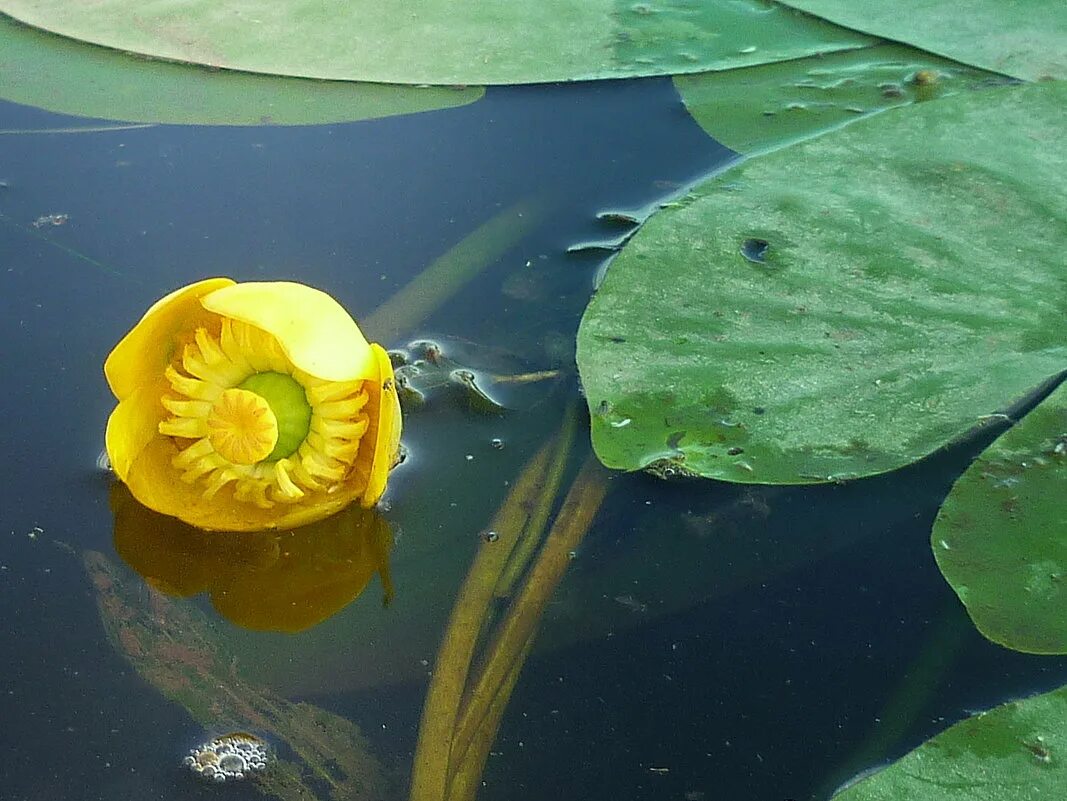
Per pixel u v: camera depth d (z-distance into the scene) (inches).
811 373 19.7
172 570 18.8
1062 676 18.0
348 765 17.8
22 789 17.6
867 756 17.7
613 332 20.1
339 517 19.1
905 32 24.1
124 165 22.4
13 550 18.9
